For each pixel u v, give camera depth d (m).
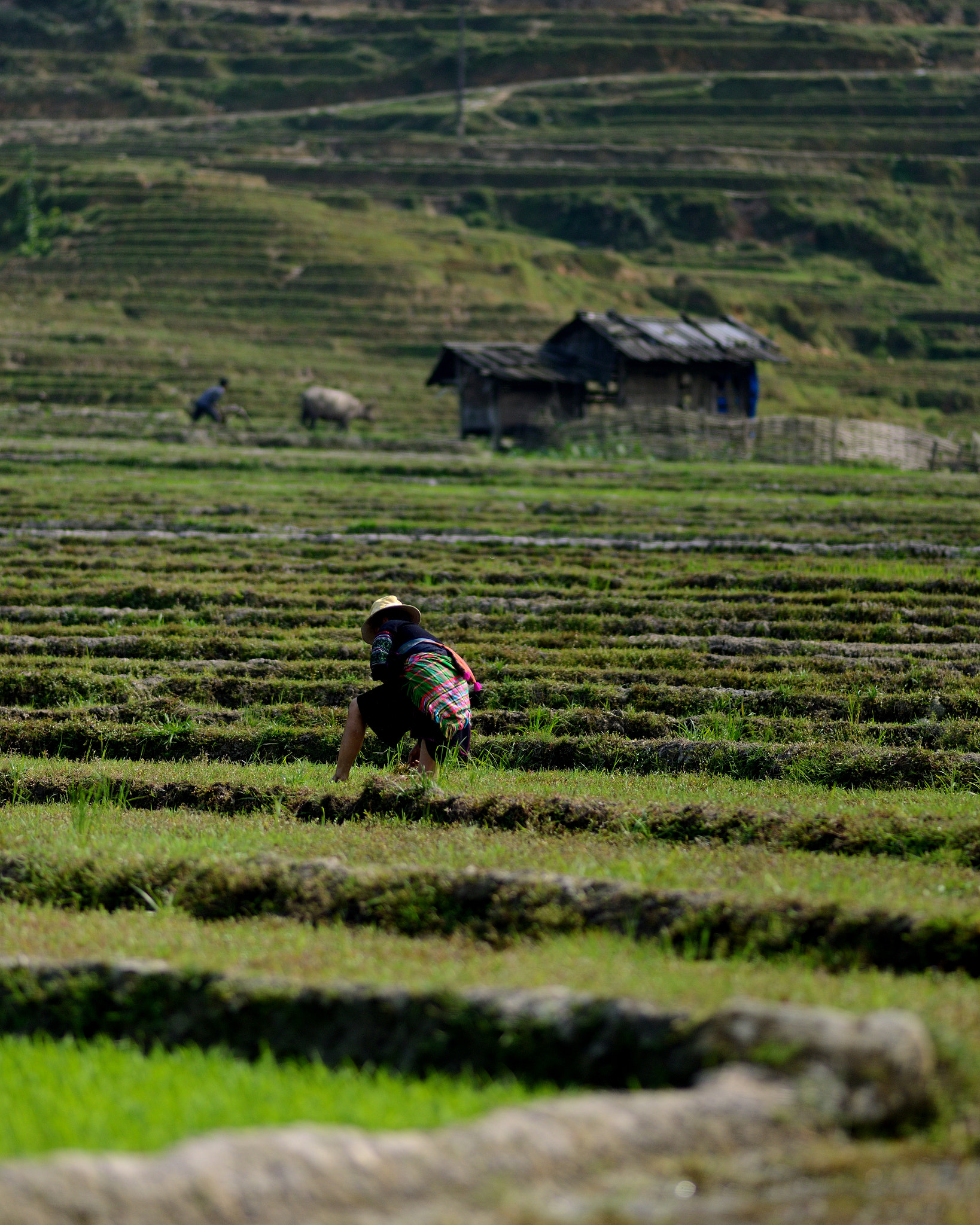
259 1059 12.04
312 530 61.78
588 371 130.75
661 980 12.52
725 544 56.88
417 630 26.48
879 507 71.75
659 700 32.16
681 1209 8.36
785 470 103.81
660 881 16.59
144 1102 10.14
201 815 23.53
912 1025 9.67
